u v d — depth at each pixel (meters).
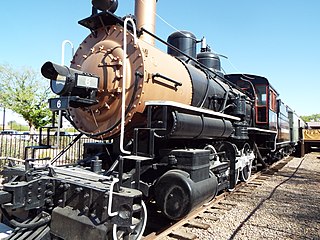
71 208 3.19
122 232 3.06
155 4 6.41
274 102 11.10
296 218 5.37
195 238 4.15
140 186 3.64
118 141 4.35
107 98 4.01
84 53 4.54
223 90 6.61
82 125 4.45
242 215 5.41
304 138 24.16
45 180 3.21
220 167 5.54
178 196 3.65
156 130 3.73
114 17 4.20
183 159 3.95
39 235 3.20
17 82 21.75
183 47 7.29
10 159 4.32
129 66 3.97
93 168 3.87
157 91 4.16
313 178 10.44
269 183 8.99
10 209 3.06
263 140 10.42
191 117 4.30
